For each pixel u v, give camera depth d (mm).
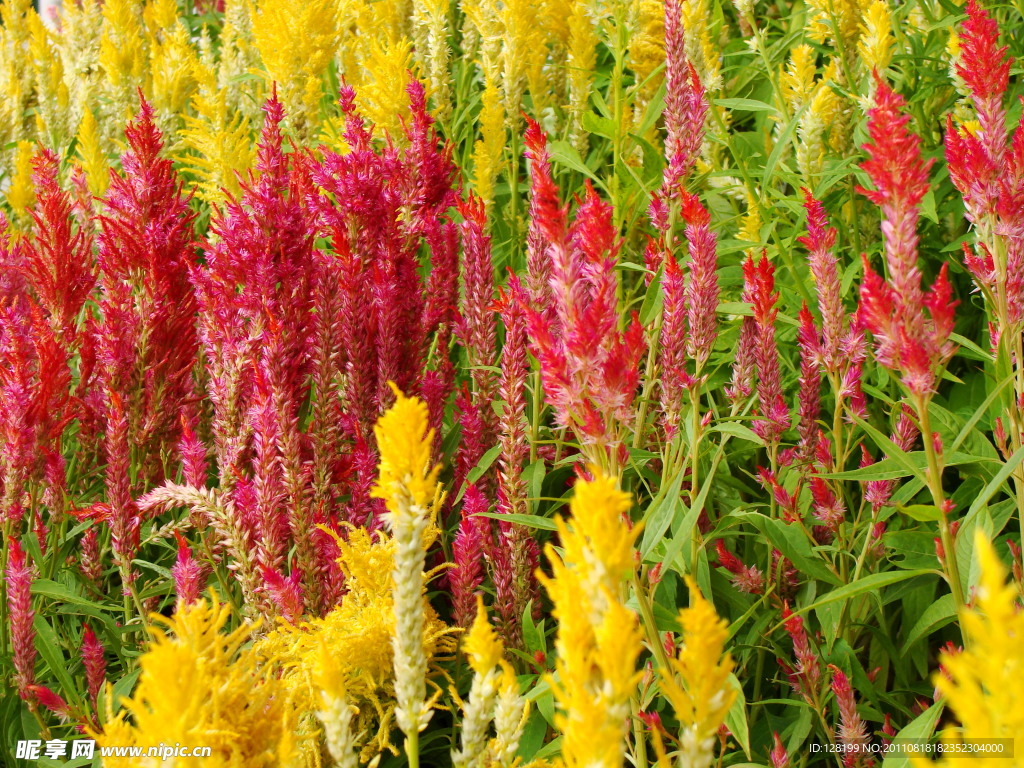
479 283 2104
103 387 2207
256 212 1860
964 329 2414
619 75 2570
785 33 3268
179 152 3471
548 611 1934
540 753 1481
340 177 1987
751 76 3090
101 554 2135
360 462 1861
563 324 1226
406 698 1023
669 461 1688
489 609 1924
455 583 1754
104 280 2070
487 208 2514
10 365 2123
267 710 1167
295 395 1870
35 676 1952
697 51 2582
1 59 3973
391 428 976
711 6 3131
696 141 1913
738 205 2838
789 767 1667
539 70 2920
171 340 2100
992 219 1452
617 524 807
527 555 1806
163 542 2131
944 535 1267
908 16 2912
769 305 1741
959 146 1474
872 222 2553
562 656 807
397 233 2045
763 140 2896
